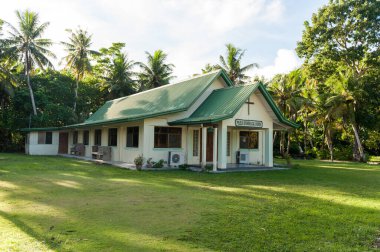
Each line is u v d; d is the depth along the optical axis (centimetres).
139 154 1905
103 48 4956
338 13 3158
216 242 527
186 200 866
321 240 550
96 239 526
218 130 1727
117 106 2836
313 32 3325
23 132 3419
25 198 859
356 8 3078
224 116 1591
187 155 1920
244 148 2138
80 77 4247
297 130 3950
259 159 2169
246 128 1903
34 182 1169
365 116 3278
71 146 3122
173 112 1786
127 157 2058
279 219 679
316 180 1380
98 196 907
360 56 3130
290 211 758
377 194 1030
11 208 737
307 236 568
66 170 1636
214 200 873
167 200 862
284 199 910
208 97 1994
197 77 2161
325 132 3456
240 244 520
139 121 1856
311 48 3375
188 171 1669
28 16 3581
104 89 4459
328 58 3303
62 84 3828
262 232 585
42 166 1822
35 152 3045
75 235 544
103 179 1295
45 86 3772
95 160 2262
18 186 1067
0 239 511
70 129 2973
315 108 3491
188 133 1934
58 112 3484
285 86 3559
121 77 4362
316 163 2700
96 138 2620
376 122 3291
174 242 521
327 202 879
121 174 1502
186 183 1212
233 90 1850
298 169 1927
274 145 4091
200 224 630
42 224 606
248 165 2019
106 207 766
